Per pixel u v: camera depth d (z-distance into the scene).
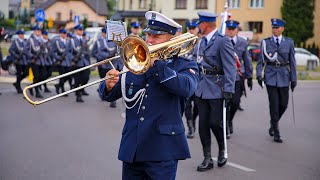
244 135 9.55
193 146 8.35
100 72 13.26
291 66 9.10
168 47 3.74
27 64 14.39
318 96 17.16
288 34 44.69
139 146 3.94
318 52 44.06
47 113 10.92
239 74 9.43
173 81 3.76
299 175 6.81
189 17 49.12
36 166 6.76
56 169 6.65
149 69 3.81
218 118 6.77
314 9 44.94
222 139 6.94
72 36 14.49
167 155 3.95
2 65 19.33
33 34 14.55
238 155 7.85
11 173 6.41
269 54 9.03
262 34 46.62
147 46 3.53
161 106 3.98
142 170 4.03
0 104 11.99
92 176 6.39
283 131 10.15
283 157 7.83
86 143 8.15
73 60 14.47
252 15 46.78
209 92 6.73
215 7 47.94
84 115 10.89
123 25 4.02
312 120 11.70
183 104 4.21
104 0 73.69
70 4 66.81
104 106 12.41
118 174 6.52
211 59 6.77
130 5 57.06
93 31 28.78
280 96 9.10
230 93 6.66
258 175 6.74
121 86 4.07
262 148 8.43
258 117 11.85
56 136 8.59
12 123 9.61
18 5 72.38
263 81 9.23
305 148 8.53
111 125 9.80
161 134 3.95
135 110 4.02
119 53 3.68
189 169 6.89
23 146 7.82
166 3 49.88
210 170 6.88
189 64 4.05
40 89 15.46
